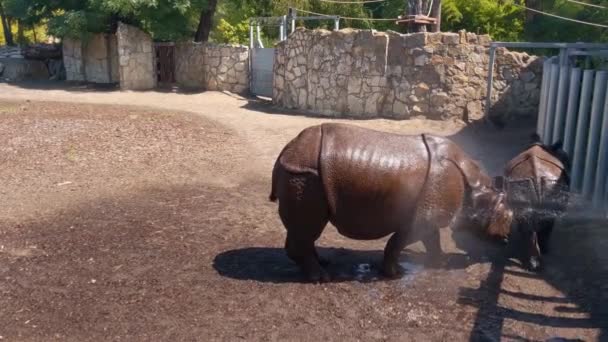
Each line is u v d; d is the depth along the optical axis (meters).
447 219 5.83
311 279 5.94
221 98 21.19
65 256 6.60
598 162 7.84
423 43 15.60
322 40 17.19
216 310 5.36
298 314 5.29
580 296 5.59
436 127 15.15
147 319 5.19
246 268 6.31
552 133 10.35
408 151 5.77
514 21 25.73
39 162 10.96
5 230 7.44
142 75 23.78
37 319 5.20
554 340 4.81
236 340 4.85
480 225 5.97
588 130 8.49
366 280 6.02
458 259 6.58
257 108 18.77
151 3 22.14
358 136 5.77
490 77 14.80
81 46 25.72
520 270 6.24
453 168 5.82
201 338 4.88
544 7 24.27
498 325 5.06
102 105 18.91
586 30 22.58
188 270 6.24
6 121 14.93
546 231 6.50
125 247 6.87
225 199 8.88
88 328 5.05
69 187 9.47
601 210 7.82
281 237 7.32
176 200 8.79
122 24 23.09
